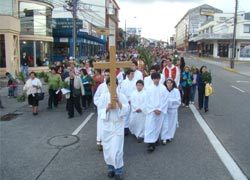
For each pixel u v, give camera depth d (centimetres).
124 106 705
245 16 6681
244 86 2445
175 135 1070
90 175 748
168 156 870
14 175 754
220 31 7394
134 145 968
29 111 1470
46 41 3362
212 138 1038
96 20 6350
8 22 2688
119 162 712
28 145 972
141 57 2181
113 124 707
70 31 3909
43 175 752
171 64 1423
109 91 734
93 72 1564
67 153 898
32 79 1397
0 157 873
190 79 1555
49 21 3453
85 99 1500
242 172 765
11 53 2722
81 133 1096
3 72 2703
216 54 7400
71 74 1339
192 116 1359
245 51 6731
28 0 3127
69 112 1329
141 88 988
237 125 1212
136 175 745
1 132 1120
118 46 8094
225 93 2038
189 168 788
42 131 1127
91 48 5106
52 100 1548
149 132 892
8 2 2970
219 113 1423
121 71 1274
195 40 8781
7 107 1563
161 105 895
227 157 862
